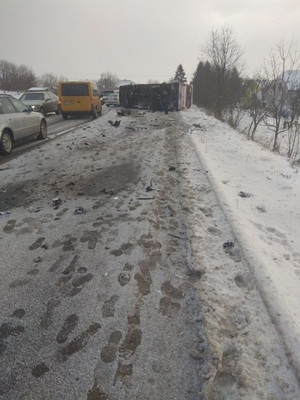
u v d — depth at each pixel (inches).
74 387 81.2
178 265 134.7
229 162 317.4
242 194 226.2
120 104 1058.7
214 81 1135.0
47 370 85.9
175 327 101.1
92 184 236.4
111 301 112.0
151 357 90.3
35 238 155.1
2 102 341.7
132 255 141.1
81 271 128.8
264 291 114.4
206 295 114.9
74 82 652.7
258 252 141.6
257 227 178.4
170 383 82.8
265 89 714.2
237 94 1117.1
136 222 172.9
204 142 420.2
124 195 213.9
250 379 83.5
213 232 162.6
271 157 350.0
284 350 91.3
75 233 159.9
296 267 142.6
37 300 112.1
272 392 80.0
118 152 345.4
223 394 80.0
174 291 118.6
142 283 122.3
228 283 122.3
